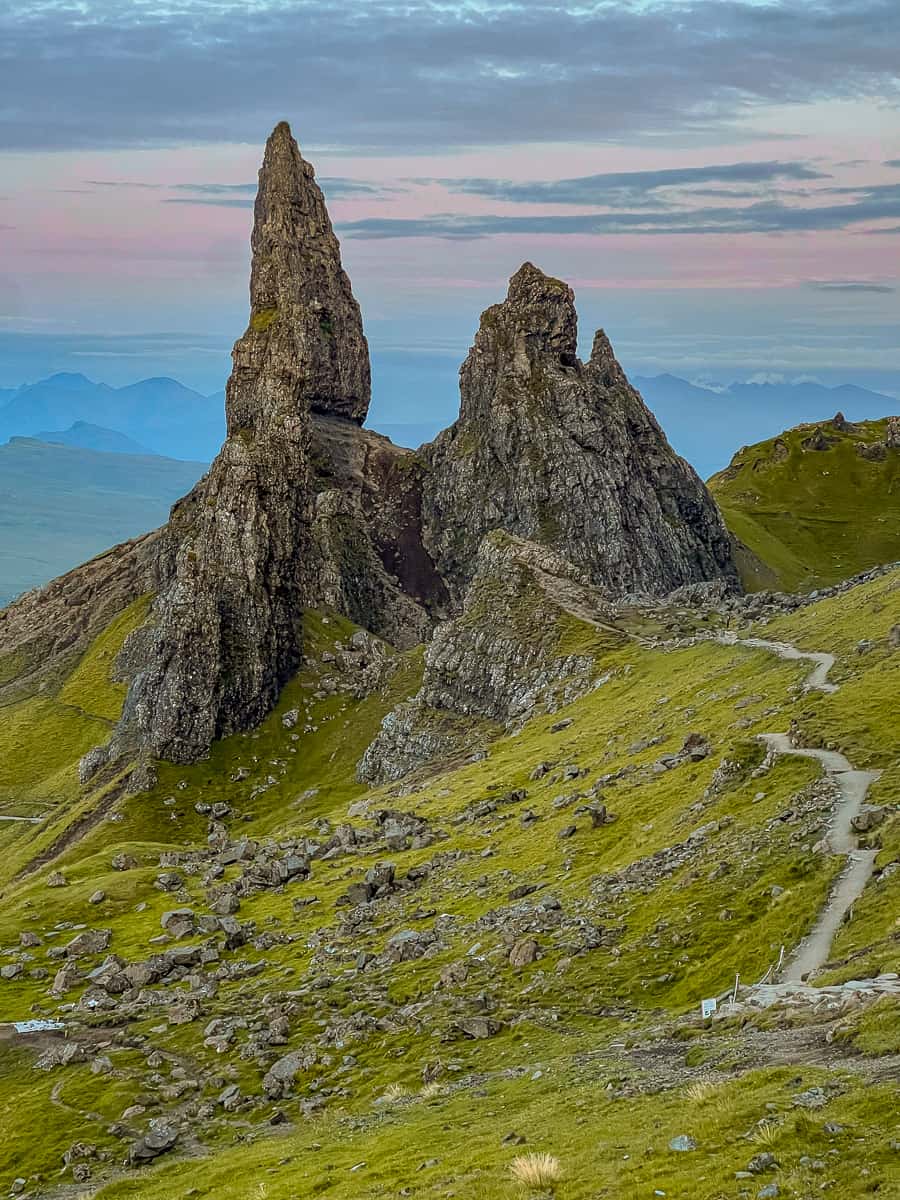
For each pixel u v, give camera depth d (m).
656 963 79.88
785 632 190.25
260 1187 56.91
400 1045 83.50
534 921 98.62
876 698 112.44
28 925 169.12
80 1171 80.50
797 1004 54.38
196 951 135.00
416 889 134.88
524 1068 68.44
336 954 117.81
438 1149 52.75
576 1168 39.62
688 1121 39.78
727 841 93.88
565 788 155.12
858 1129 34.09
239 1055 95.06
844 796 90.75
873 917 67.50
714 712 151.25
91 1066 100.88
